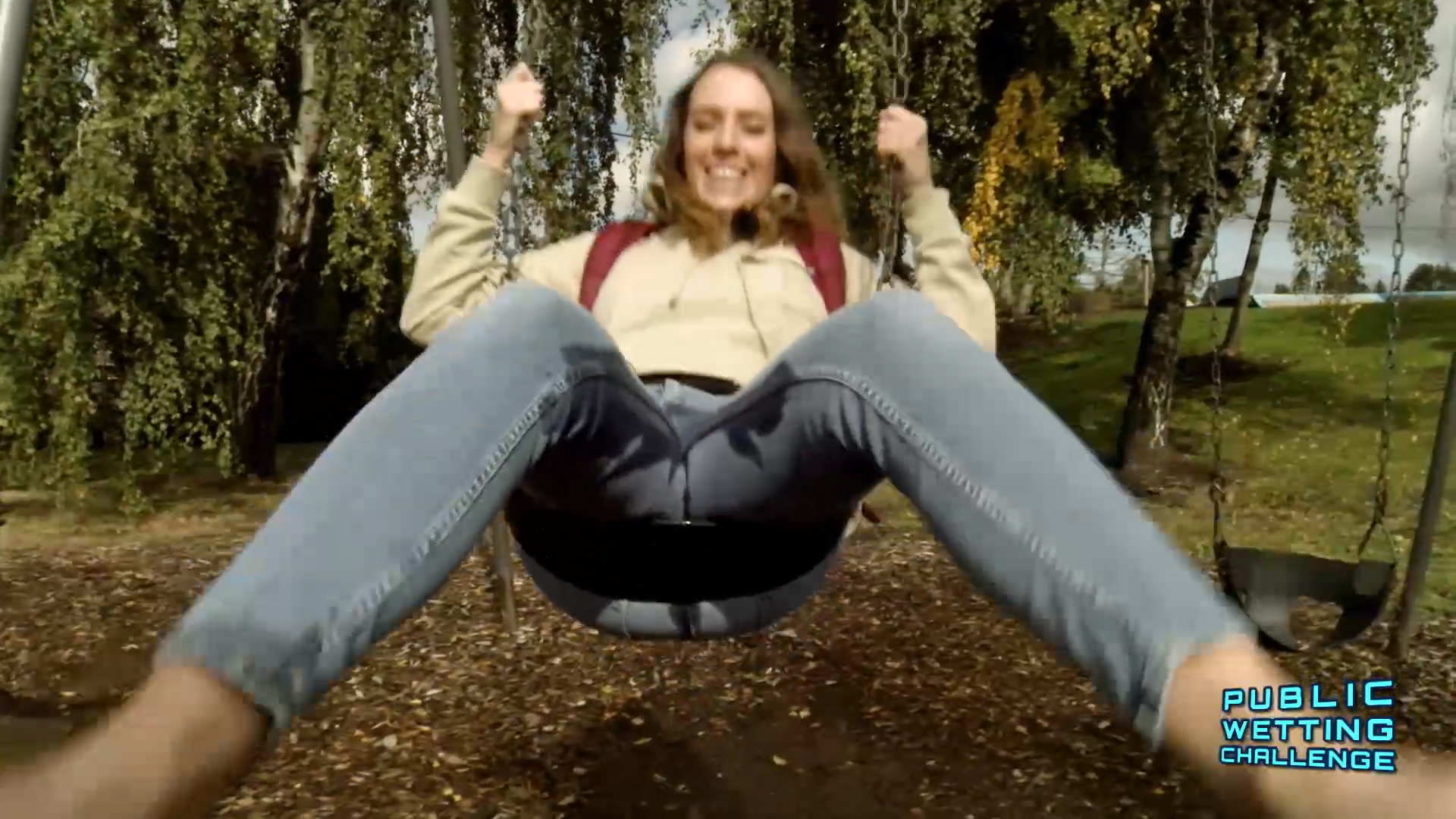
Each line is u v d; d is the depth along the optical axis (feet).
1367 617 6.48
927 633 11.31
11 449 15.96
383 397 2.81
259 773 8.30
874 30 15.24
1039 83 17.47
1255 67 17.07
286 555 2.39
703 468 3.81
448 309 4.29
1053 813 7.47
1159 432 20.84
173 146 14.90
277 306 21.07
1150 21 15.97
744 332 4.39
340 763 8.48
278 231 20.22
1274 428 24.89
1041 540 2.53
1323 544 15.34
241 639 2.19
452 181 8.69
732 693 9.89
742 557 4.18
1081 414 29.22
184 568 14.53
